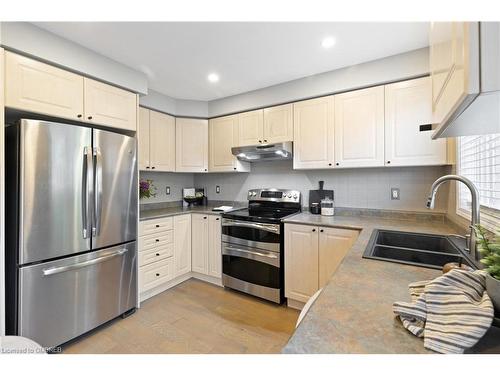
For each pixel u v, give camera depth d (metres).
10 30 1.58
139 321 2.14
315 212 2.67
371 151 2.19
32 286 1.64
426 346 0.54
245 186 3.39
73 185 1.82
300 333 0.60
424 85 1.97
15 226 1.62
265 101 2.79
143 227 2.47
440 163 1.92
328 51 2.03
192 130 3.26
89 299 1.95
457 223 1.81
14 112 1.73
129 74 2.29
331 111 2.39
